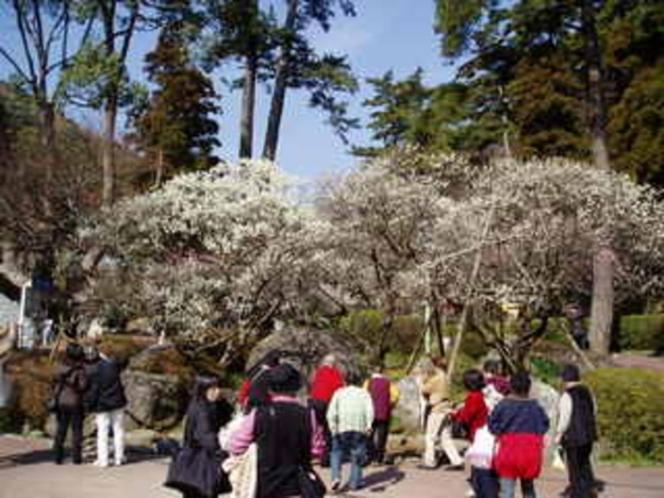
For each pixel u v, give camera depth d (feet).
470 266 61.31
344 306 75.66
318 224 64.03
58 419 38.86
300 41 85.76
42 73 76.43
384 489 34.78
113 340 62.95
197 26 77.46
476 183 69.21
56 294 73.15
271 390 19.08
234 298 63.72
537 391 42.22
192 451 23.86
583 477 30.60
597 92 77.92
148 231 66.90
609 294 73.00
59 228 74.49
